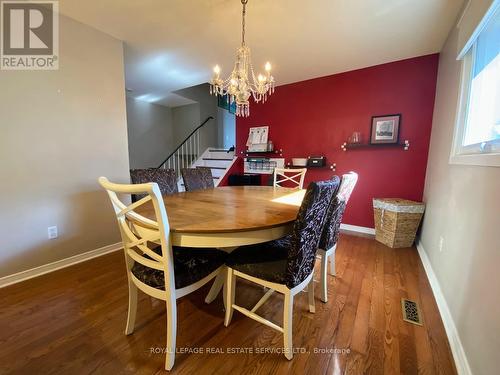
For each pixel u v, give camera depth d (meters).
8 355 1.22
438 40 2.38
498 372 0.88
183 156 5.88
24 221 1.93
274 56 2.77
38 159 1.97
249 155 4.30
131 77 3.64
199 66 3.17
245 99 2.06
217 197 1.95
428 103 2.77
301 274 1.25
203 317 1.53
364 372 1.14
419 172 2.89
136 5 1.90
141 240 1.16
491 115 1.34
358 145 3.14
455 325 1.33
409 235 2.68
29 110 1.90
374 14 1.97
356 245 2.78
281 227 1.27
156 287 1.17
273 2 1.84
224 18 2.07
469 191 1.39
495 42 1.33
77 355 1.22
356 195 3.31
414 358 1.22
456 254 1.50
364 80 3.13
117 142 2.52
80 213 2.27
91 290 1.81
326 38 2.37
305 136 3.66
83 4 1.90
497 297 0.95
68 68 2.10
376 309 1.61
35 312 1.55
